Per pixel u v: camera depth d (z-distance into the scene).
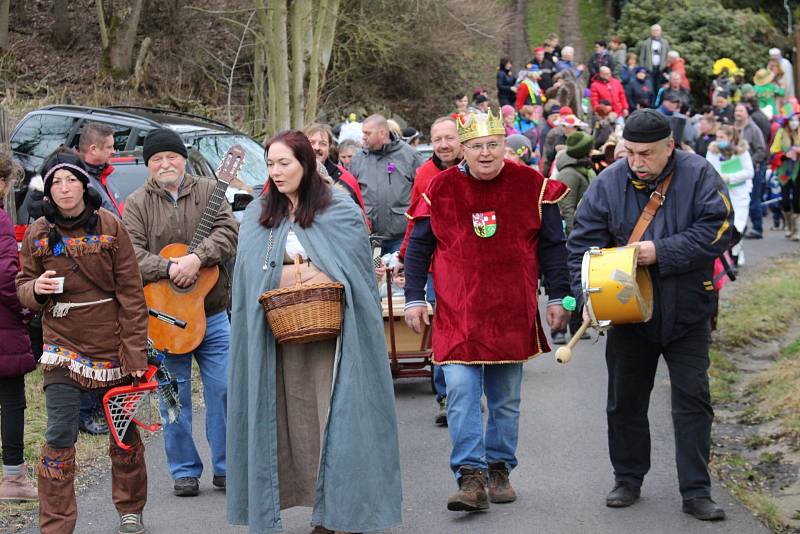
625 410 6.93
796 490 7.65
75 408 6.19
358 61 31.06
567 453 8.18
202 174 11.98
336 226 6.12
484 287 6.79
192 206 7.37
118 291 6.25
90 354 6.21
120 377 6.30
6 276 6.98
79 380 6.18
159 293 7.21
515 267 6.80
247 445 6.09
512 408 7.00
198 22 29.14
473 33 33.94
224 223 7.38
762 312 13.85
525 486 7.43
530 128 23.22
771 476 8.01
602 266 6.32
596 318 6.34
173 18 28.75
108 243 6.16
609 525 6.61
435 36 32.06
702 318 6.61
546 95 22.62
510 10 44.56
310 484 6.12
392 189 11.17
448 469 7.89
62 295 6.16
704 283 6.57
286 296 5.87
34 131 12.45
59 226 6.14
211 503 7.23
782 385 10.02
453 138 9.18
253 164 12.80
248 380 6.06
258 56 25.69
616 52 32.38
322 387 6.09
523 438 8.62
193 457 7.39
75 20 29.31
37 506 7.25
